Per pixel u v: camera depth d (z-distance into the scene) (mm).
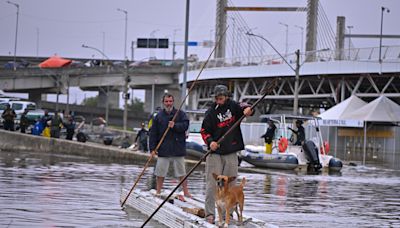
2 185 41438
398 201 42875
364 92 169500
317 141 75500
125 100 138750
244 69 168875
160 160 33188
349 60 143375
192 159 73312
